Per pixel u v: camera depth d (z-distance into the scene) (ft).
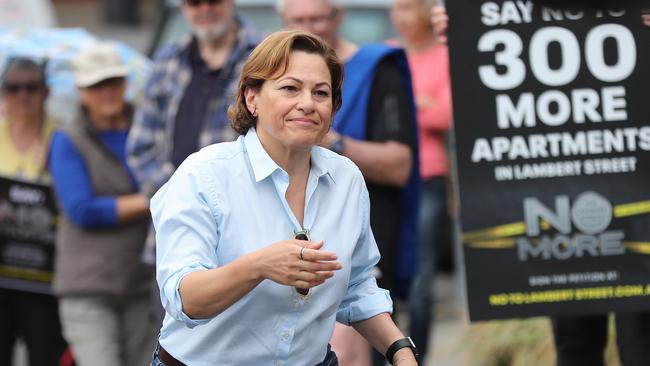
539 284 33.45
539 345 43.62
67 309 44.37
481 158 33.55
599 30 33.53
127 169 44.47
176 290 23.16
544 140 33.55
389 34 67.82
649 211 33.37
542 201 33.47
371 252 25.77
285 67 23.56
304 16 37.55
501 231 33.50
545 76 33.55
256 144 24.13
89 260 43.86
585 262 33.45
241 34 39.99
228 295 22.68
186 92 40.06
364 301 25.90
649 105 33.45
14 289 46.32
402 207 37.88
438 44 51.67
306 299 24.14
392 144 36.99
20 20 57.77
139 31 143.43
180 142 39.70
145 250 41.68
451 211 51.72
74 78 45.50
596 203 33.42
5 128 47.32
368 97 37.24
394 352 25.58
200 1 39.29
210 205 23.68
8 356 47.01
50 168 44.68
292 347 24.45
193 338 24.45
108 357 44.19
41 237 46.26
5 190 46.24
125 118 44.91
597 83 33.50
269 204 24.04
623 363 35.99
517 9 33.60
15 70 46.96
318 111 23.65
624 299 33.40
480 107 33.60
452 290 65.00
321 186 24.70
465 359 46.29
